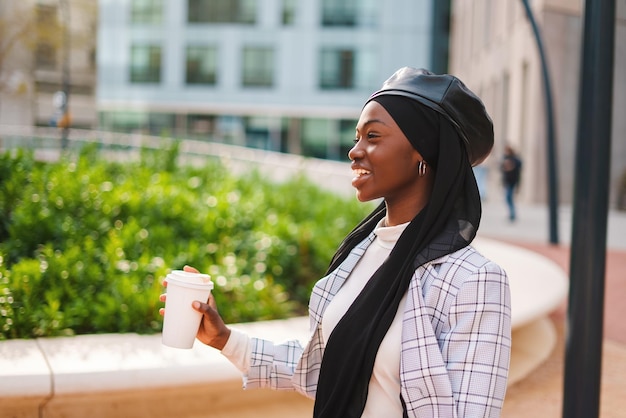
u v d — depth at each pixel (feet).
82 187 21.26
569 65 74.84
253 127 131.03
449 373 5.55
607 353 20.26
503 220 61.05
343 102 127.85
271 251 20.48
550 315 24.45
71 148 31.81
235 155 63.93
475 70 116.67
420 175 6.10
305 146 129.39
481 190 81.25
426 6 125.08
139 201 21.02
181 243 19.74
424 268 5.84
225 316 17.04
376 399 5.93
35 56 38.24
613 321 24.41
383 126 6.00
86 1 41.65
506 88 93.76
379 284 6.01
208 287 6.37
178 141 30.40
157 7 131.13
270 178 36.70
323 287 6.59
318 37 127.95
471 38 120.98
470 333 5.56
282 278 20.48
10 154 23.59
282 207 27.48
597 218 10.82
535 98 75.97
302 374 6.72
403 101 5.98
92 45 42.63
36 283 15.74
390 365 5.82
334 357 6.09
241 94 130.41
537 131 76.07
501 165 61.00
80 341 13.82
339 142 128.88
